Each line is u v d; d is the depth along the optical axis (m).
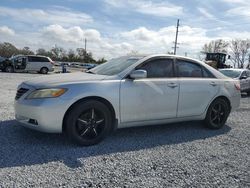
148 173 3.59
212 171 3.77
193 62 5.75
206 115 5.88
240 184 3.43
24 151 4.07
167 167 3.82
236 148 4.81
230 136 5.59
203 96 5.70
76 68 41.03
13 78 18.12
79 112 4.34
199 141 5.13
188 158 4.21
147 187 3.22
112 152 4.28
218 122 6.09
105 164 3.80
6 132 4.89
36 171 3.45
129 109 4.79
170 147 4.69
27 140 4.55
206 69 5.94
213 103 5.92
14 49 70.94
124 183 3.28
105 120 4.60
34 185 3.09
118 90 4.64
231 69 14.23
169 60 5.39
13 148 4.16
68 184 3.17
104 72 5.13
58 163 3.73
